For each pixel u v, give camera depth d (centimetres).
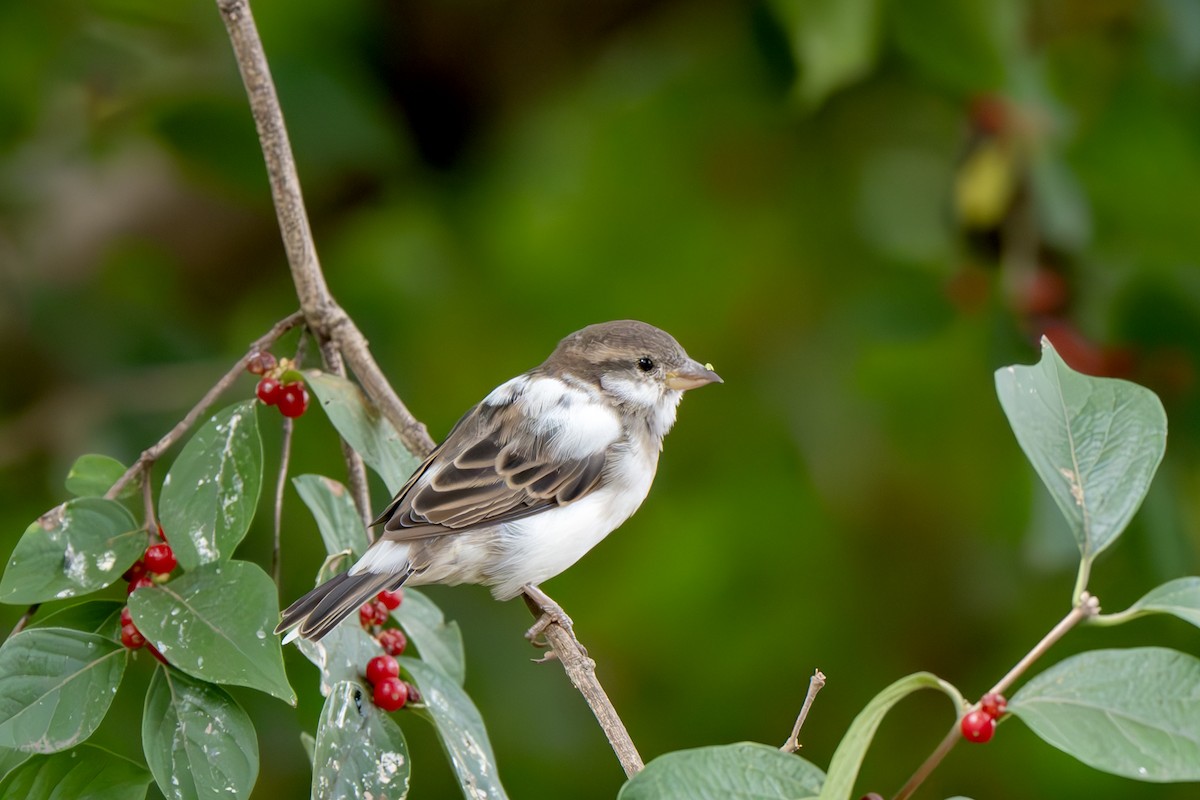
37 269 1239
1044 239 1055
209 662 606
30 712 607
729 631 1244
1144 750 522
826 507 1265
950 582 1249
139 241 1276
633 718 1215
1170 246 1134
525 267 1292
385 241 1278
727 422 1296
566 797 1155
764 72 1229
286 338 1238
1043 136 1055
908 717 1231
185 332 1225
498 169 1272
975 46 1030
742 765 548
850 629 1248
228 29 774
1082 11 1148
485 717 1158
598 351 964
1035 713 532
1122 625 1186
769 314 1309
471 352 1281
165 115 1167
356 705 686
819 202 1288
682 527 1268
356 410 757
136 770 629
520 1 1245
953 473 1259
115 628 661
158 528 681
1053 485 591
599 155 1277
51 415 1165
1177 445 1039
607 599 1252
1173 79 1127
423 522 802
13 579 635
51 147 1213
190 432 1164
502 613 1192
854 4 983
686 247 1299
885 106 1270
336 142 1172
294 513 1161
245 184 1188
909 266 1144
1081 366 1034
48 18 1172
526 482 882
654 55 1250
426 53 1249
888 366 1238
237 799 610
